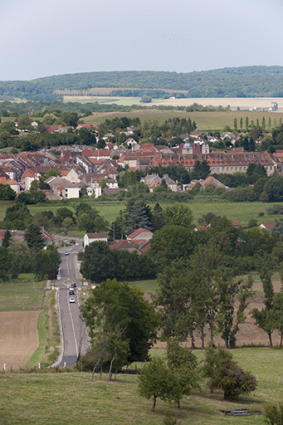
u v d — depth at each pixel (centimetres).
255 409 15488
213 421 14500
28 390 15575
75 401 14938
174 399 14988
